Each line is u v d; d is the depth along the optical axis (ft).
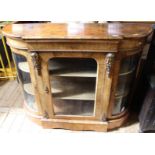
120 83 4.20
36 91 4.15
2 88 6.64
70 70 4.03
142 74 4.79
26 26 3.86
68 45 3.28
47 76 3.82
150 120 4.35
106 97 4.04
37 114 4.75
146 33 3.40
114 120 4.65
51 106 4.37
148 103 4.19
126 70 4.02
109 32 3.38
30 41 3.24
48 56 3.50
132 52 3.58
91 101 4.76
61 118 4.61
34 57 3.45
